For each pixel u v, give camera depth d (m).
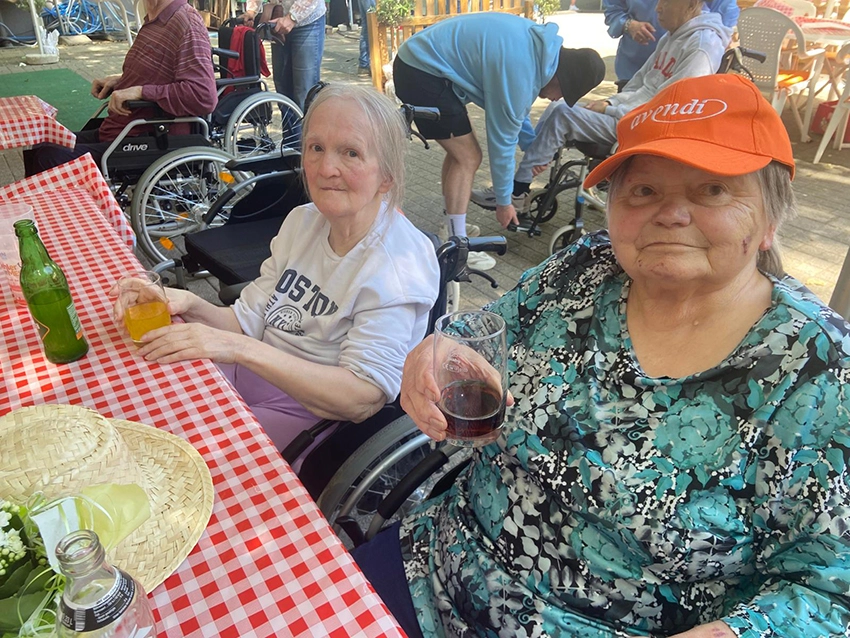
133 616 0.69
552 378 1.19
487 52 3.17
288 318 1.78
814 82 5.62
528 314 1.33
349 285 1.66
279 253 1.87
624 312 1.18
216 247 2.88
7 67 9.73
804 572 0.94
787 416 0.95
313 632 0.85
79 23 12.16
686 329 1.10
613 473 1.07
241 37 4.74
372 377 1.59
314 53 5.67
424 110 2.79
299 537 0.98
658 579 1.07
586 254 1.30
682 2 3.42
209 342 1.46
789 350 0.98
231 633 0.85
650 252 1.04
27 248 1.35
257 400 1.87
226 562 0.94
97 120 4.27
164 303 1.50
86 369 1.42
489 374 1.07
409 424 1.54
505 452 1.20
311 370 1.55
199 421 1.25
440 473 1.84
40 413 0.97
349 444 1.69
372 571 1.33
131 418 1.26
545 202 4.03
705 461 1.01
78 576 0.66
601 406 1.12
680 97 1.04
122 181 3.87
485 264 3.85
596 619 1.12
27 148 3.71
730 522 1.00
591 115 3.61
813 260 3.75
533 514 1.17
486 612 1.18
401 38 6.49
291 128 4.91
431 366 1.22
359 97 1.60
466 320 1.22
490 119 3.31
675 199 1.03
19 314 1.64
